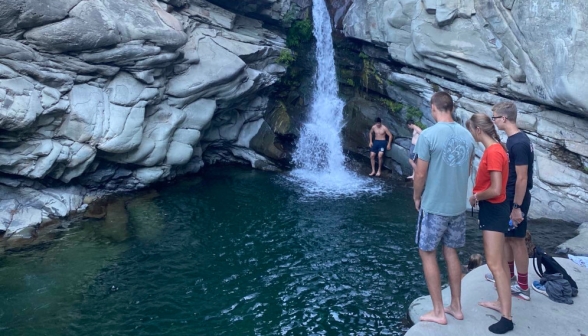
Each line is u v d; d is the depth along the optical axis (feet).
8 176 32.73
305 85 53.21
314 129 50.88
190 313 24.93
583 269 23.41
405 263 30.58
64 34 32.32
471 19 41.68
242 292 26.99
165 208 37.52
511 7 39.09
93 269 28.55
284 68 49.52
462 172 16.57
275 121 50.06
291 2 50.70
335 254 31.63
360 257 31.27
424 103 46.52
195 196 40.34
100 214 35.24
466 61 42.57
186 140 41.39
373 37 49.32
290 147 49.65
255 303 25.98
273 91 51.19
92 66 34.47
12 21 31.04
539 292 20.51
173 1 41.47
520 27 38.58
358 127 50.21
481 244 33.14
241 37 45.57
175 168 43.62
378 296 26.78
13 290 26.03
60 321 23.79
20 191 33.27
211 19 44.55
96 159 36.83
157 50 36.40
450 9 42.16
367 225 36.06
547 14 36.70
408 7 45.57
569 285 20.17
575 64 35.42
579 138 37.73
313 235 34.27
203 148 47.21
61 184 35.78
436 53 43.88
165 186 41.86
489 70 41.50
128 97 36.06
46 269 28.22
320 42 53.42
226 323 24.16
